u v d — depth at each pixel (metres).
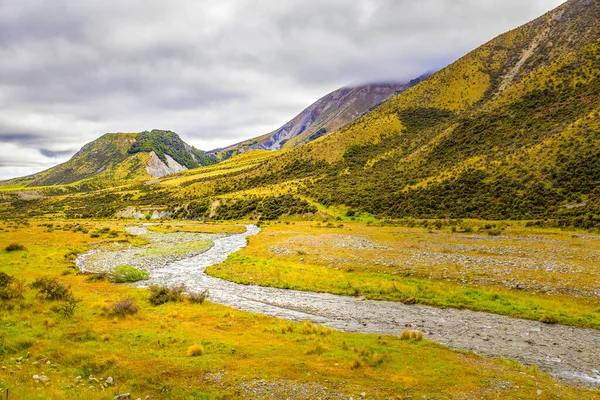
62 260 42.75
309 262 40.03
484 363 14.55
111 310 21.72
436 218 67.81
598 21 159.12
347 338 17.94
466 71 188.12
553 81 100.94
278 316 23.19
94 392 11.23
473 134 98.88
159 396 11.62
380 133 155.00
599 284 25.20
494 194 67.12
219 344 16.53
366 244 46.88
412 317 22.41
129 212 140.50
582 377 13.87
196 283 33.34
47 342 16.25
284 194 112.75
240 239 64.38
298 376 13.06
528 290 26.03
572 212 53.00
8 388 10.51
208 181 180.38
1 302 22.17
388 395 11.59
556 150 69.00
